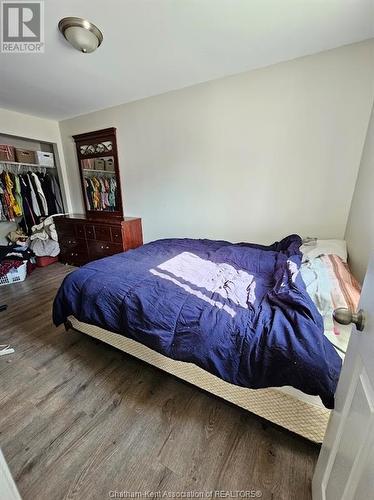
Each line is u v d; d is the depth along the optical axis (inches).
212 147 98.4
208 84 92.6
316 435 40.4
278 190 89.0
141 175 121.0
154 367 59.3
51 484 38.4
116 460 41.5
